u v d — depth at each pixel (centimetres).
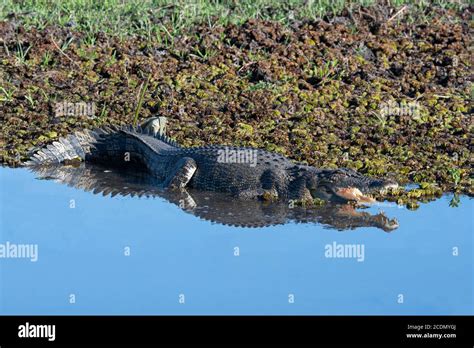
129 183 1464
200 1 2197
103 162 1579
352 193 1354
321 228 1259
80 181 1464
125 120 1672
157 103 1714
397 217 1292
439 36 2064
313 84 1827
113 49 1944
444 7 2300
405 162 1482
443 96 1766
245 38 1989
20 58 1872
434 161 1488
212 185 1416
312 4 2211
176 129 1620
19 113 1666
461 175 1436
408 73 1877
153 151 1513
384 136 1585
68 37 1988
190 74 1838
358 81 1816
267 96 1738
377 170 1438
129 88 1788
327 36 1998
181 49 1948
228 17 2112
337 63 1894
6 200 1355
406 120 1647
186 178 1423
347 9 2161
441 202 1344
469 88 1819
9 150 1538
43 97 1730
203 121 1647
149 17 2100
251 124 1639
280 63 1886
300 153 1515
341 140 1573
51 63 1884
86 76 1828
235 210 1336
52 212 1311
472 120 1661
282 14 2141
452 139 1567
